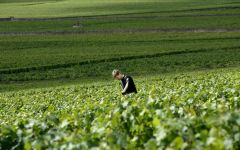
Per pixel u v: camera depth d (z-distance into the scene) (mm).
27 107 40906
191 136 13352
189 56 134750
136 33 188875
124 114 17891
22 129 18859
